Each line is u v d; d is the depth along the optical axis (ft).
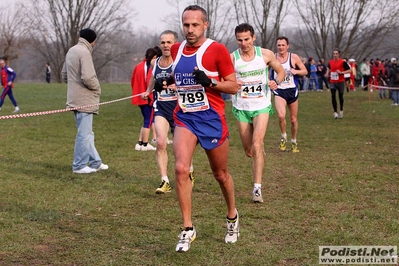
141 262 13.87
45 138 36.45
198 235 16.01
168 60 21.57
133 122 46.34
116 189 21.91
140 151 31.53
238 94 21.57
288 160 28.91
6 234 15.88
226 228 16.24
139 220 17.57
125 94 86.69
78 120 24.91
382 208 18.89
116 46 182.80
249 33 21.07
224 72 14.16
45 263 13.83
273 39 138.92
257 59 21.30
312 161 28.58
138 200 20.25
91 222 17.34
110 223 17.26
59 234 16.07
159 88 15.15
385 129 42.37
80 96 24.56
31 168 25.98
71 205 19.31
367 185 22.72
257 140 20.63
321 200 20.22
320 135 38.96
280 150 32.40
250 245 15.17
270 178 24.34
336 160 28.84
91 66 24.27
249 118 21.59
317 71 100.53
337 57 49.67
